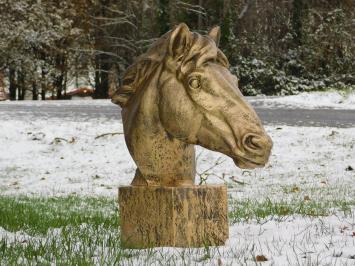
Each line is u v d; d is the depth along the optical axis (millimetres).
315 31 50094
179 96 5957
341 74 49000
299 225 8305
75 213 11125
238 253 6090
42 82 53531
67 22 50844
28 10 50375
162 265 5504
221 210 6531
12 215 10234
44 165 21984
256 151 5773
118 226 8938
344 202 11930
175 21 49062
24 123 26984
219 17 49125
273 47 49938
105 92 55312
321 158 21656
